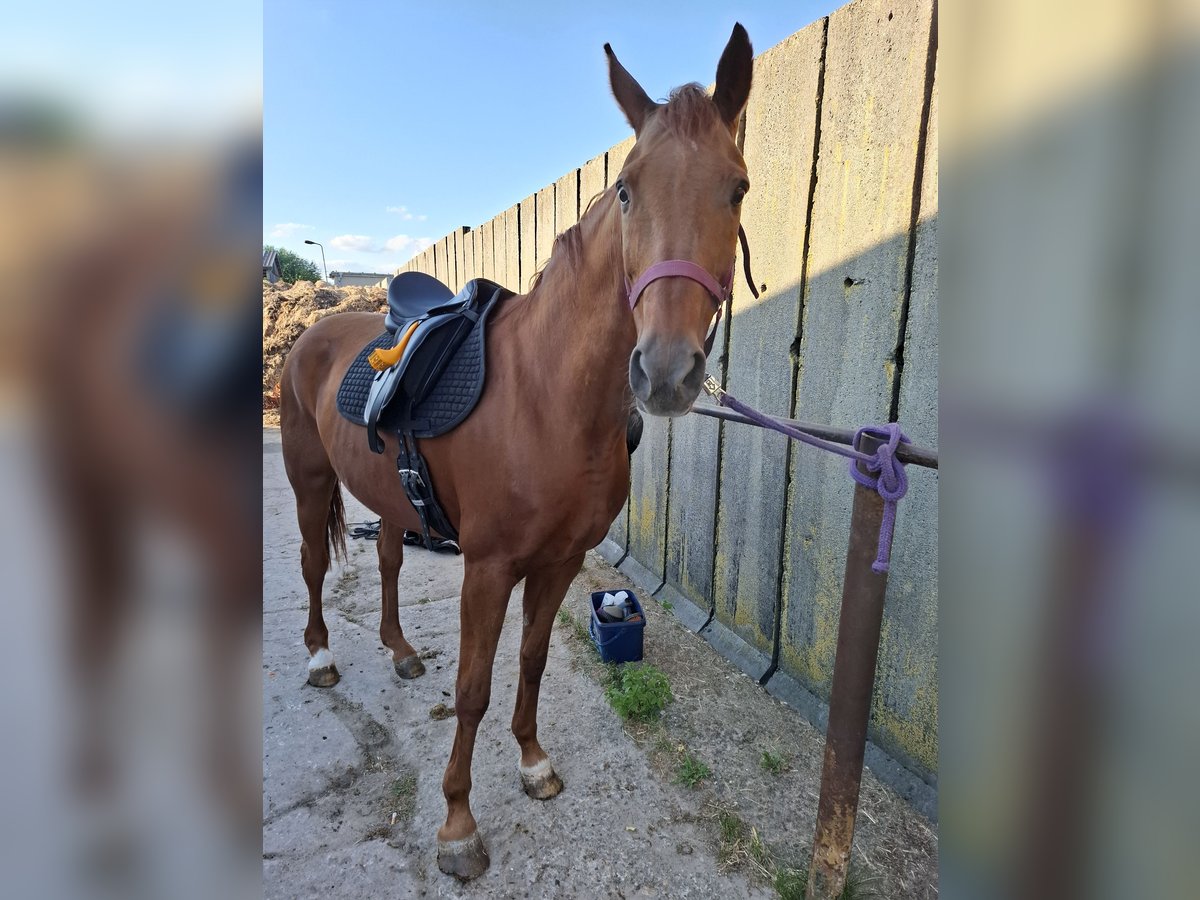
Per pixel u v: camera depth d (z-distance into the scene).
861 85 2.01
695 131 1.20
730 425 2.72
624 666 2.58
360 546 4.09
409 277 2.30
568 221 4.11
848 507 2.12
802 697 2.33
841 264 2.12
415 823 1.79
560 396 1.46
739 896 1.57
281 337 10.01
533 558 1.58
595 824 1.79
